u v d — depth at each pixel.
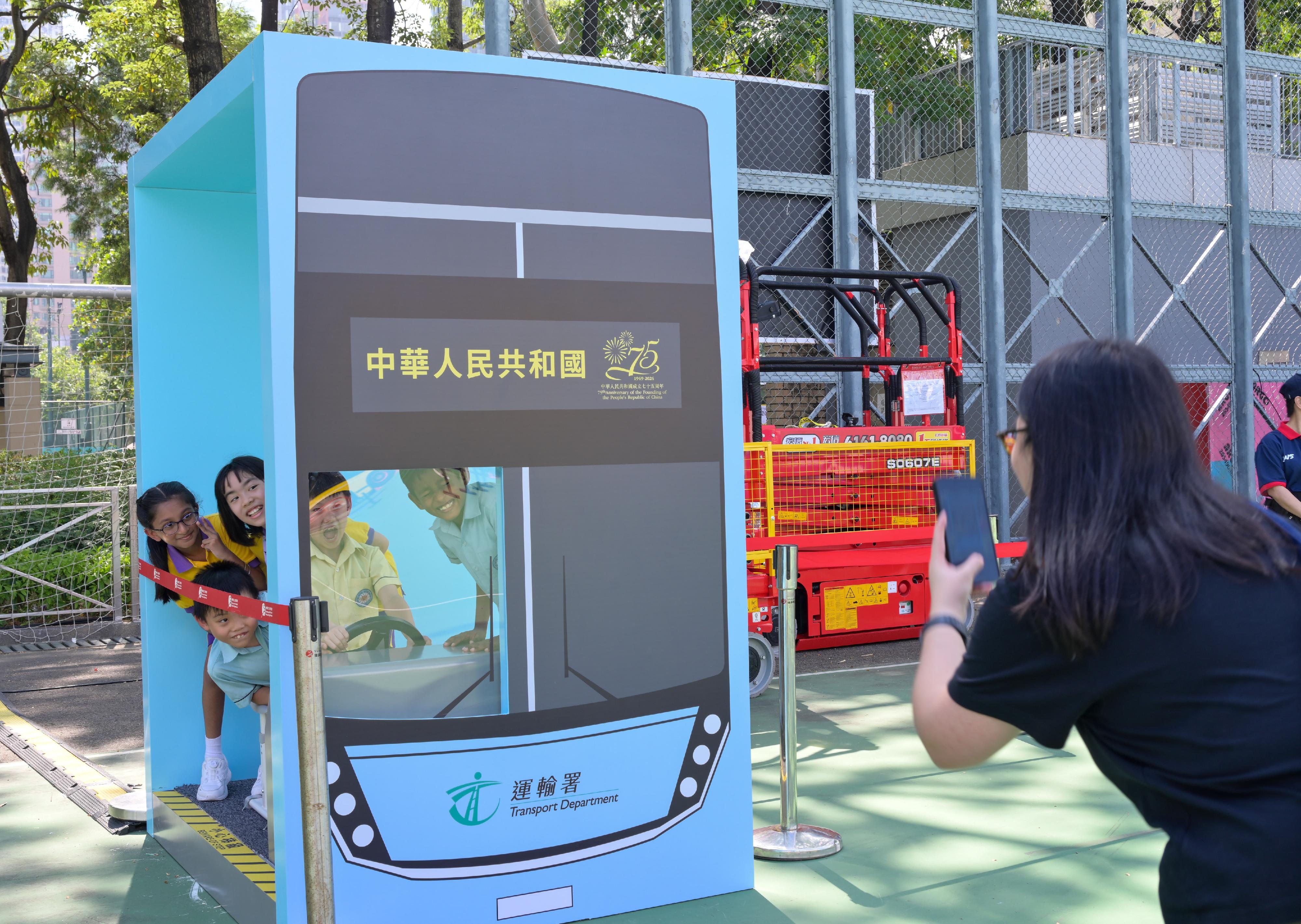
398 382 3.06
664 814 3.41
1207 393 11.36
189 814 3.96
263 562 4.29
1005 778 4.80
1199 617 1.35
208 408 4.40
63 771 5.09
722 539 3.52
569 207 3.28
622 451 3.36
